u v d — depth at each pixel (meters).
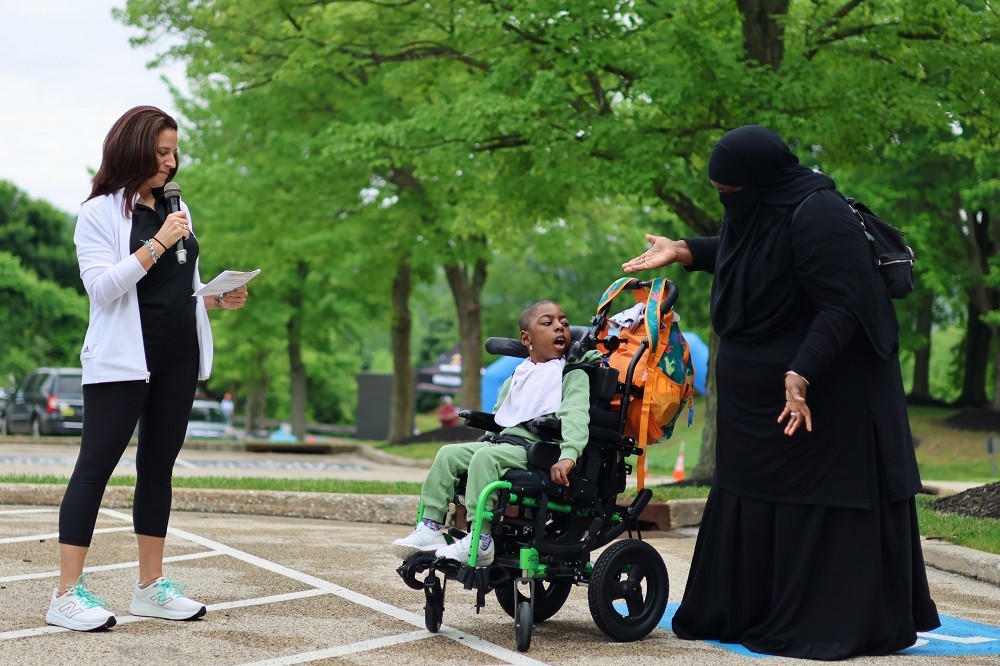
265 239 25.16
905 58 13.38
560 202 14.90
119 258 4.79
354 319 32.12
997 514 9.16
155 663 4.07
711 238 5.44
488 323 48.59
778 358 4.78
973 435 27.33
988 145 14.68
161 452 4.95
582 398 4.76
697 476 13.16
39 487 9.62
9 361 54.38
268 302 30.94
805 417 4.56
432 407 75.38
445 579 4.83
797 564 4.67
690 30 12.30
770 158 4.81
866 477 4.66
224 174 23.86
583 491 4.79
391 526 9.16
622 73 13.59
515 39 13.78
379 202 22.55
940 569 7.48
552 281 47.53
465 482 4.93
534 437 4.81
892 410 4.79
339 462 23.81
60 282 59.56
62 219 60.28
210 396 71.81
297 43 16.27
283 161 22.62
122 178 4.84
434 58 16.06
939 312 38.22
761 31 13.57
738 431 4.87
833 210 4.71
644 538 8.80
